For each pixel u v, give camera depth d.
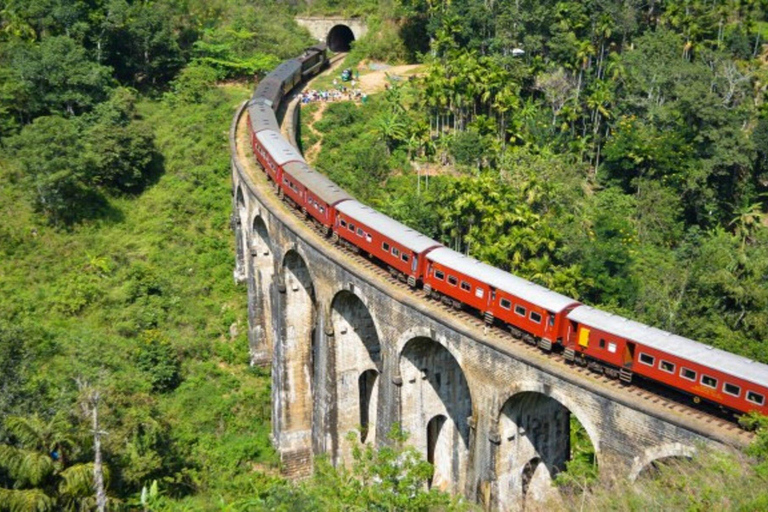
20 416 42.19
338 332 54.31
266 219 64.00
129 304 71.69
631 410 35.16
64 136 79.06
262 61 115.12
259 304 69.50
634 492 33.16
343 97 106.25
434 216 76.44
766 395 32.50
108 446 45.88
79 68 92.06
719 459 30.84
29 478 37.22
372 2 131.88
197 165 90.12
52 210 78.75
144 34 105.75
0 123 85.69
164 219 82.38
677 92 92.25
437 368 49.00
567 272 66.38
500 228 72.00
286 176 63.22
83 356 62.44
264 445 63.12
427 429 50.44
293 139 81.12
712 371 34.12
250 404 66.06
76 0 102.12
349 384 55.94
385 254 50.69
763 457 30.41
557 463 45.12
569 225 75.81
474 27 107.38
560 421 44.41
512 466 42.81
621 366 37.44
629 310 68.06
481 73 92.75
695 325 66.31
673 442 33.81
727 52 109.56
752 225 83.19
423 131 90.69
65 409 45.03
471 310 46.12
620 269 71.25
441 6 110.69
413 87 105.94
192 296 74.88
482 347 41.66
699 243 82.00
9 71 89.75
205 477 57.28
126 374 63.75
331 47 137.25
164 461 53.12
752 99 101.56
